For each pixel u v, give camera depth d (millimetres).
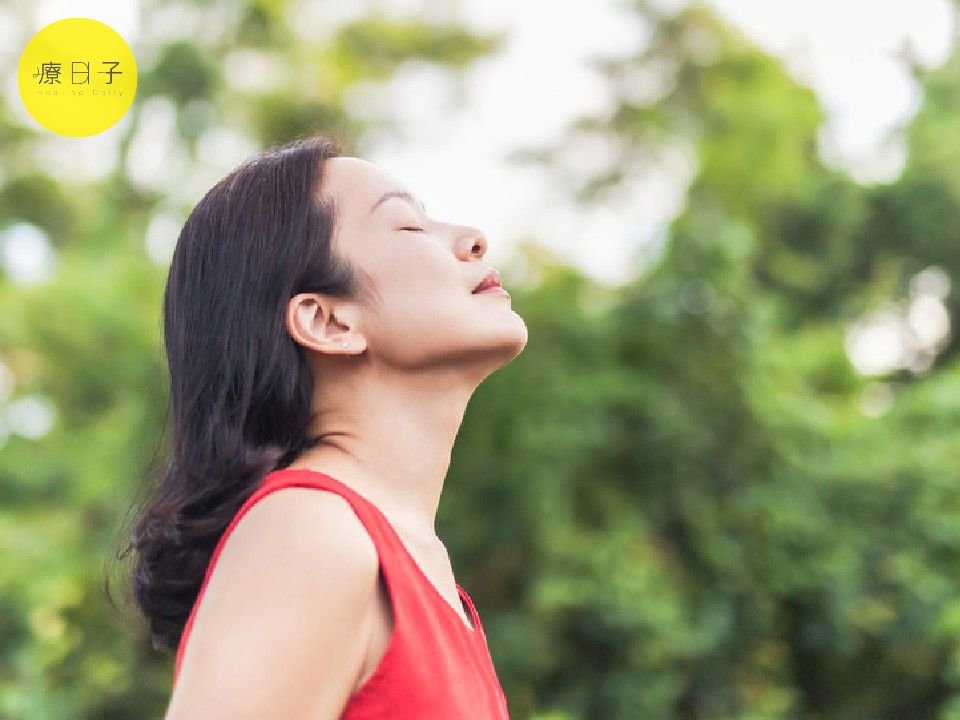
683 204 9516
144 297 9828
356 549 1247
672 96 13812
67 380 9531
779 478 7684
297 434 1458
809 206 11914
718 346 7703
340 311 1467
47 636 7176
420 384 1478
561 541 7316
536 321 7859
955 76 12500
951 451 7836
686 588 7531
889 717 7855
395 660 1244
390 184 1537
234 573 1229
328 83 12656
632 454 7691
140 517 1557
